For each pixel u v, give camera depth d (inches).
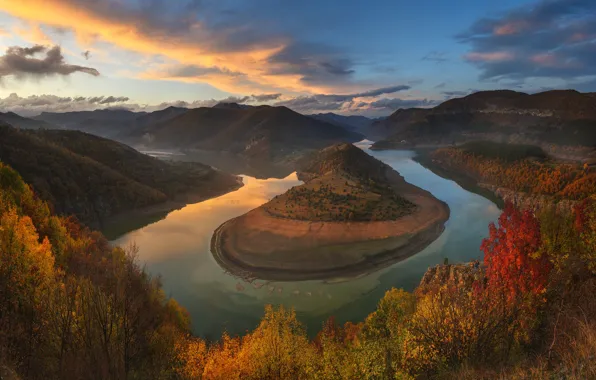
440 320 945.5
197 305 3550.7
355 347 1097.4
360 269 4439.0
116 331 1299.2
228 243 5295.3
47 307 1243.2
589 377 567.2
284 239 5310.0
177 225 6545.3
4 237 1601.9
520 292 1087.0
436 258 4788.4
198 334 3026.6
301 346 1438.2
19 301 1357.0
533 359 772.6
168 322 2044.8
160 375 1374.3
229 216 7140.8
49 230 2664.9
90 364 1127.6
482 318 892.6
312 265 4473.4
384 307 1298.0
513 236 1373.0
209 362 1508.4
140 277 2411.4
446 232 5836.6
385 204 7007.9
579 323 757.3
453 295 1069.1
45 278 1547.7
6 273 1435.8
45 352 1136.2
